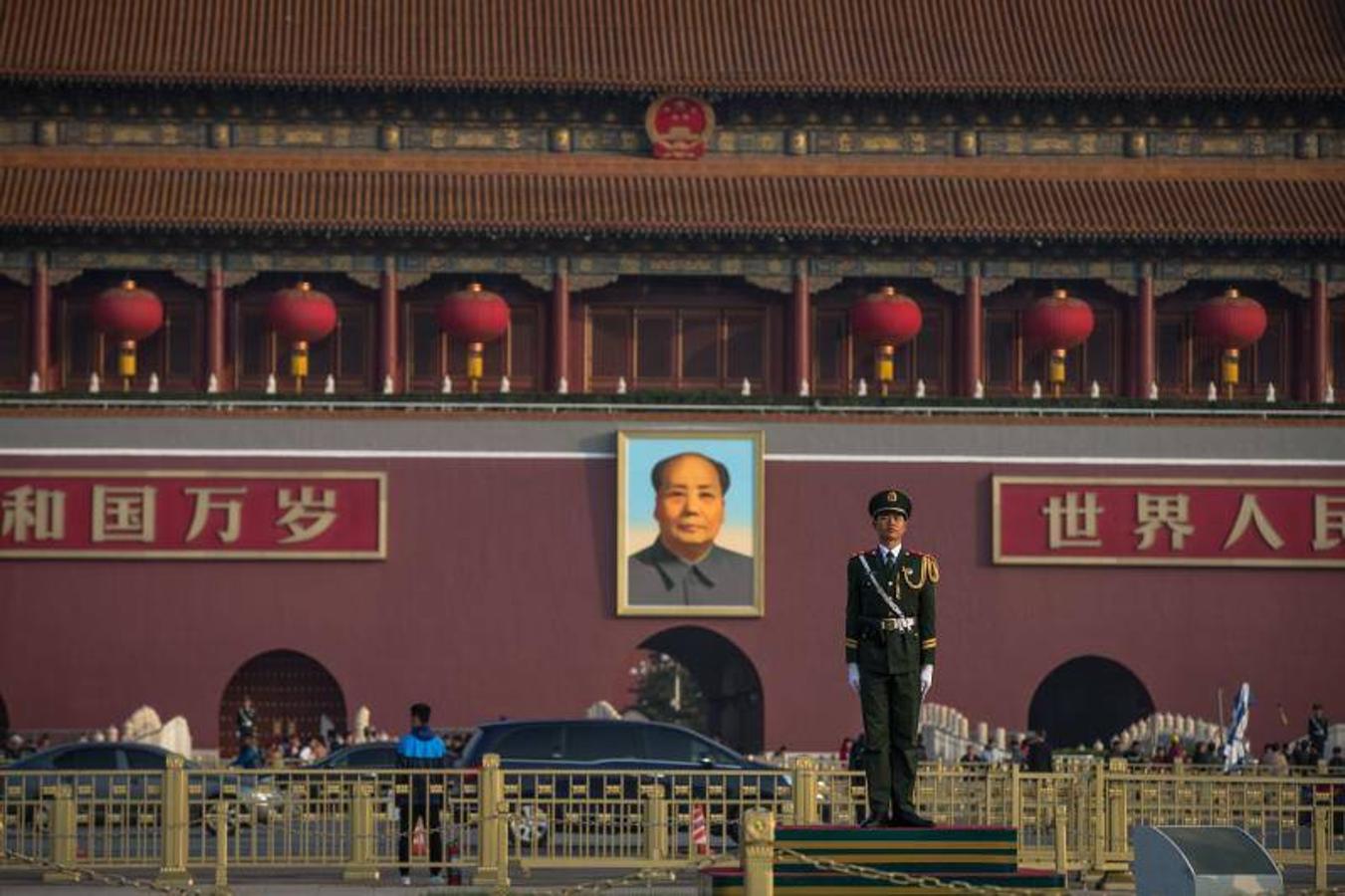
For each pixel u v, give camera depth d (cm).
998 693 11288
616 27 12406
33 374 11975
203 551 11150
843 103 12275
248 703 11119
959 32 12462
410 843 6381
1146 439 11425
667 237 11962
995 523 11344
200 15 12306
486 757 6216
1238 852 5156
